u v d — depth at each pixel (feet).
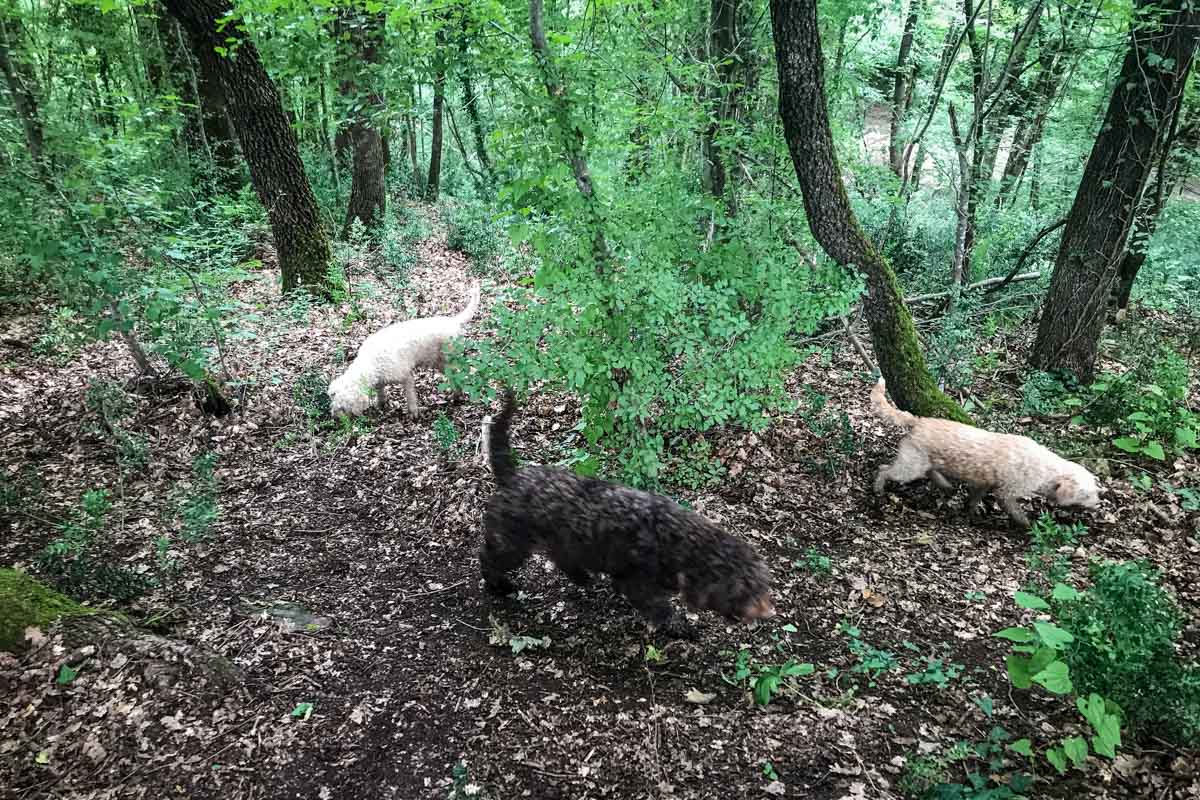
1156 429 20.21
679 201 18.62
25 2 39.70
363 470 19.39
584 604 14.26
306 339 28.22
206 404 21.77
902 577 15.31
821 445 20.70
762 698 11.52
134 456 18.76
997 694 12.18
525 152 15.72
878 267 19.94
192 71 41.34
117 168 21.03
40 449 19.26
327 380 24.36
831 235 19.49
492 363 15.94
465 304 33.12
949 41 31.91
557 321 15.98
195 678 11.47
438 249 46.29
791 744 11.01
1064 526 17.10
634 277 15.80
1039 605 10.78
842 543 16.52
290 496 18.15
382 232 41.19
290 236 31.78
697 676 12.47
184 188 36.14
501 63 16.16
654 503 12.07
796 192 22.53
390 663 12.55
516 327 16.21
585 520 12.15
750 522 17.08
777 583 15.01
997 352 26.61
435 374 26.07
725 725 11.34
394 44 17.83
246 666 12.17
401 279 34.24
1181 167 27.40
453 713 11.47
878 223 32.89
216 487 18.12
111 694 10.97
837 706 11.77
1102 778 10.35
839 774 10.47
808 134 18.44
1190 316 29.91
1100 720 9.93
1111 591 10.56
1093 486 16.19
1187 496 17.81
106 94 31.30
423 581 14.99
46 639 11.49
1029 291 29.17
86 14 39.70
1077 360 23.85
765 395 19.11
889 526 17.30
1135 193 21.85
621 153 19.85
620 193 19.10
